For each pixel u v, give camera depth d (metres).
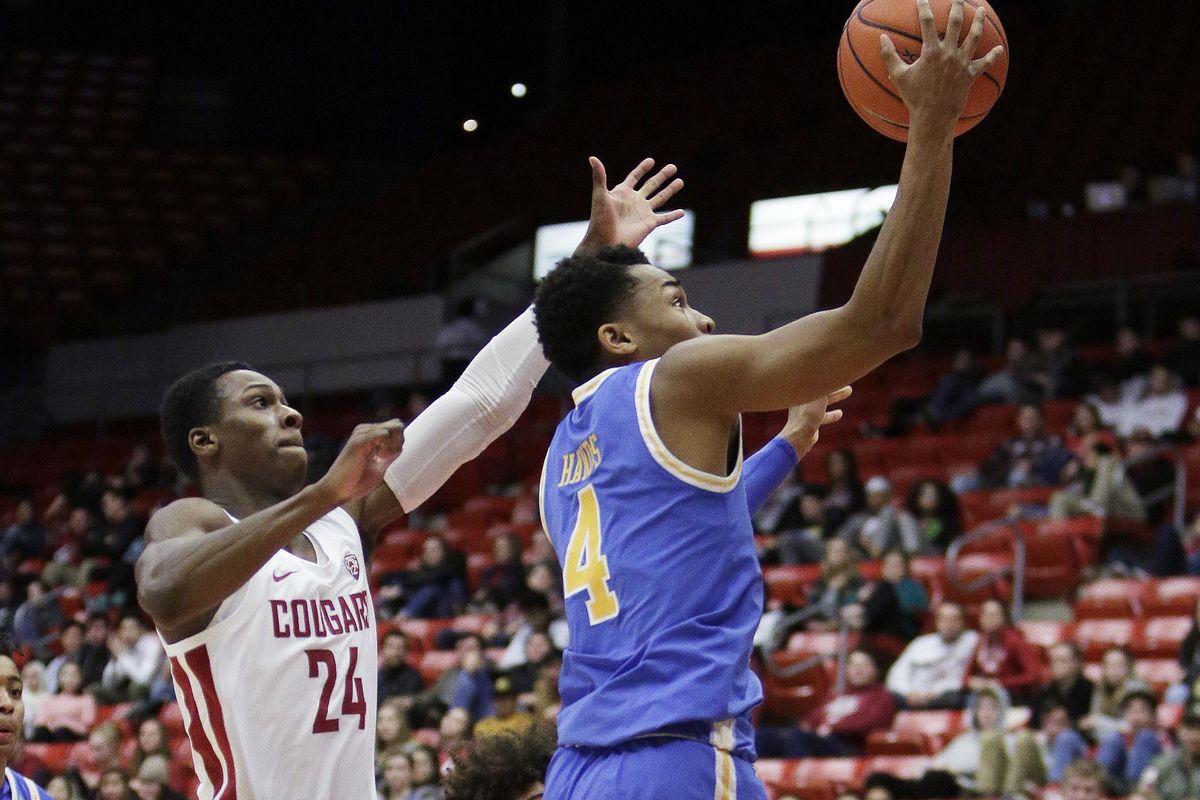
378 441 2.71
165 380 21.56
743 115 22.91
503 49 26.36
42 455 20.56
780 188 20.89
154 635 12.69
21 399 22.25
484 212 22.75
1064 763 8.59
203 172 24.95
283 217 24.48
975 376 14.91
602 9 26.23
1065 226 16.36
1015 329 16.30
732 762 2.57
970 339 17.14
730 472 2.64
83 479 18.27
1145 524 11.83
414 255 22.25
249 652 3.08
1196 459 12.48
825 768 9.50
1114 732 8.56
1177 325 16.34
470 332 18.27
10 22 26.33
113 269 23.44
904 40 2.93
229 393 3.31
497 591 12.41
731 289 18.09
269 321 21.25
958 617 10.05
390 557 15.20
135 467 18.14
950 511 12.03
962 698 9.70
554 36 26.17
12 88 25.70
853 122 21.67
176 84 26.05
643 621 2.60
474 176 23.88
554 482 2.83
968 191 18.88
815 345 2.50
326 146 25.94
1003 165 19.38
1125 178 16.92
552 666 10.05
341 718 3.16
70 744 11.54
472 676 10.65
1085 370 14.38
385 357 18.97
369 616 3.29
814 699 10.72
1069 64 21.36
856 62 2.99
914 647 10.14
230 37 26.08
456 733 9.59
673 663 2.56
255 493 3.30
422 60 26.23
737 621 2.60
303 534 3.26
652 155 22.72
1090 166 18.83
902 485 13.67
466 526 15.85
